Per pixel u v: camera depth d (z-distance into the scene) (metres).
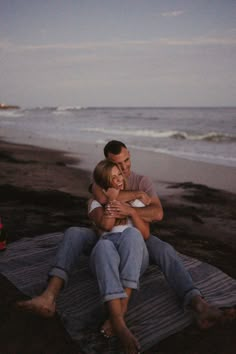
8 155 11.62
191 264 3.32
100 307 2.57
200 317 2.35
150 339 2.26
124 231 2.57
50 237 3.92
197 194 6.51
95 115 50.56
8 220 4.69
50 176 8.10
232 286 2.95
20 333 2.36
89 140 17.17
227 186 7.16
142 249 2.48
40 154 12.14
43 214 5.05
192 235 4.44
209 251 3.91
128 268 2.35
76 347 2.22
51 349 2.21
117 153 3.00
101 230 2.80
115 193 2.86
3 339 2.30
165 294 2.77
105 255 2.34
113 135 19.83
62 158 11.21
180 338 2.33
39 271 3.11
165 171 8.84
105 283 2.25
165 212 5.41
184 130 22.78
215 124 28.31
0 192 6.22
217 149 13.38
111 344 2.22
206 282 2.99
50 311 2.34
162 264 2.64
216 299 2.73
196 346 2.26
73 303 2.63
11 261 3.30
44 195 6.12
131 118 39.91
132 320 2.45
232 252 3.91
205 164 9.80
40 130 24.34
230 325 2.50
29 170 8.84
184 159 10.80
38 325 2.45
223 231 4.62
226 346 2.27
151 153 12.23
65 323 2.42
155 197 3.03
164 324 2.42
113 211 2.68
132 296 2.73
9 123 33.56
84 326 2.38
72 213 5.18
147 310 2.56
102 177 2.87
